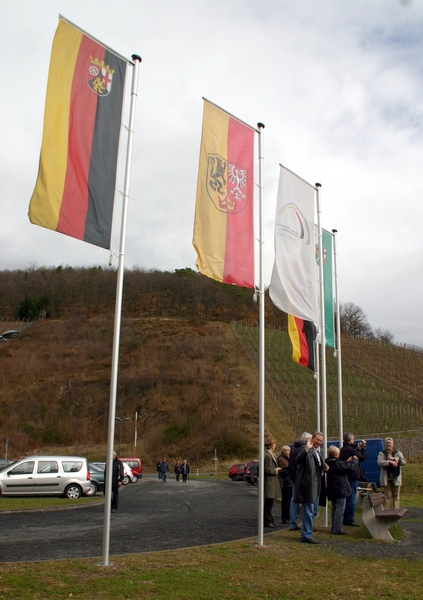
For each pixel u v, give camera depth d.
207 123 10.10
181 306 110.75
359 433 48.22
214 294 111.50
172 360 78.50
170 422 61.91
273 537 9.62
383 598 5.93
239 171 10.41
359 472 11.35
